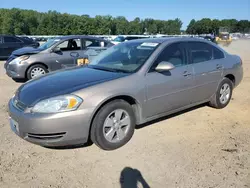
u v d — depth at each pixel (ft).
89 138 13.20
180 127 15.84
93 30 284.82
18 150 13.15
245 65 43.19
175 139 14.32
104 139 12.76
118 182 10.74
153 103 14.40
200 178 10.89
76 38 30.81
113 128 13.05
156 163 12.01
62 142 11.93
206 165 11.79
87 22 281.74
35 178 11.01
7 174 11.23
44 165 11.92
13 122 12.78
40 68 29.17
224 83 18.71
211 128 15.74
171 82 15.02
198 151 13.02
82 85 12.66
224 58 18.81
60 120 11.63
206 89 17.39
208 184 10.52
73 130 11.91
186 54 16.31
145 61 14.47
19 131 12.30
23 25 270.26
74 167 11.77
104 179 10.93
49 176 11.14
